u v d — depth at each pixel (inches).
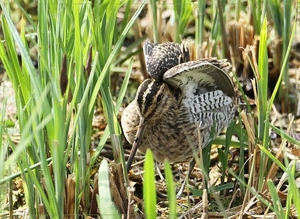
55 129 291.6
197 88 388.5
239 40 486.9
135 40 513.0
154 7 479.8
